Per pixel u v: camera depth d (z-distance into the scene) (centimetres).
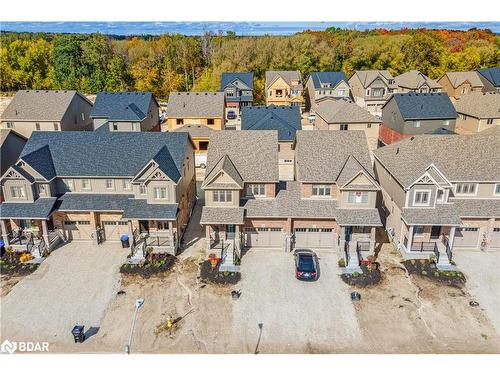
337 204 3822
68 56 10388
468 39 13375
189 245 3969
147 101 6475
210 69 11275
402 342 2812
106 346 2786
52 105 6347
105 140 4209
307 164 3912
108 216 3956
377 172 4606
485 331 2909
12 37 12400
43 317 3050
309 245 3931
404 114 6131
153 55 11356
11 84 10938
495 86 9194
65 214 3944
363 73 9631
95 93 10388
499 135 4100
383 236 4144
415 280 3431
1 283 3428
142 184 3775
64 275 3525
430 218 3619
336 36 12456
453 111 6166
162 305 3170
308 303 3178
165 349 2759
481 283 3397
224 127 7306
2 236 3831
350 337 2856
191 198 4609
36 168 3838
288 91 9300
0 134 4359
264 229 3869
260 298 3238
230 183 3703
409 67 11350
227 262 3644
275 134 4112
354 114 6450
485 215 3688
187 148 4309
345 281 3425
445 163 3919
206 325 2970
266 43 11088
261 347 2775
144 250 3744
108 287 3375
